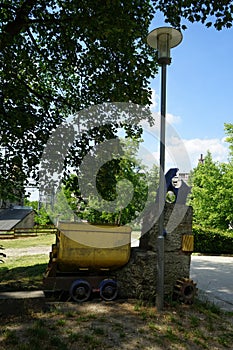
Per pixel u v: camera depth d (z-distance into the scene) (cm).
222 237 1669
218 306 539
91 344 350
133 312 459
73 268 527
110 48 783
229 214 1812
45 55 857
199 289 693
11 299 450
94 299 518
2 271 848
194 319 444
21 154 877
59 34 786
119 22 643
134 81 833
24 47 845
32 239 2338
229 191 1789
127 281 533
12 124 811
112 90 845
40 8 740
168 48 507
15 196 935
